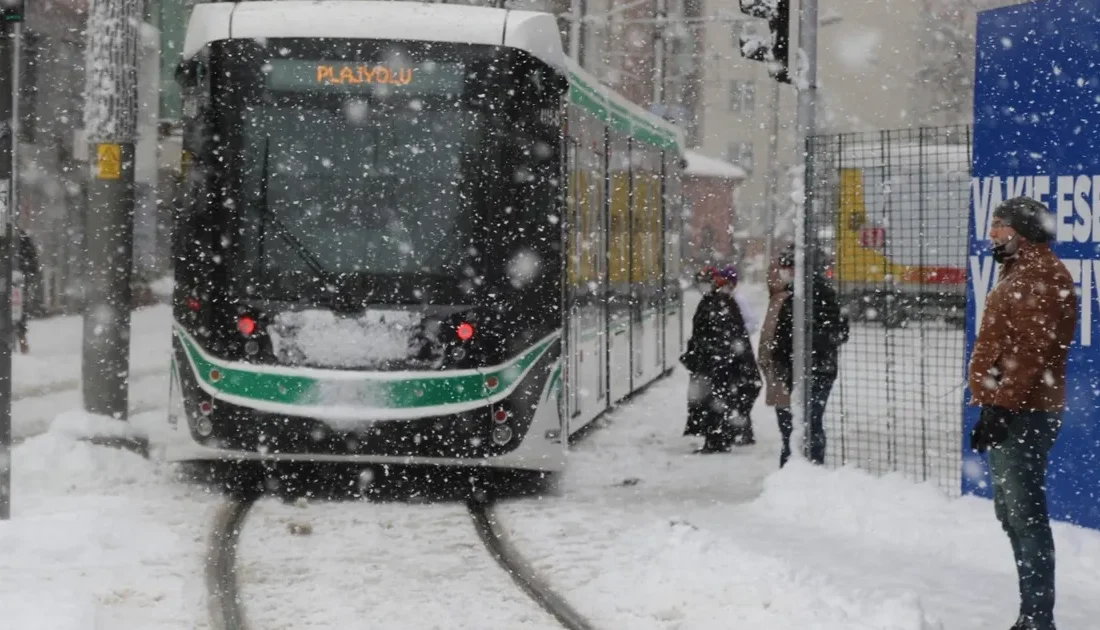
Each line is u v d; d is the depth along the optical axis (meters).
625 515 13.73
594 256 18.91
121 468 15.11
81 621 8.80
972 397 9.47
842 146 16.09
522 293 14.68
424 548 11.95
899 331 33.69
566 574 10.98
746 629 9.30
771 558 11.11
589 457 18.23
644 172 23.45
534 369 14.71
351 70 14.62
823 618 9.50
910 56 67.25
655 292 25.16
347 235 14.44
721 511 14.19
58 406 22.75
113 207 16.69
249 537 12.16
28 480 14.30
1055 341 9.30
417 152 14.59
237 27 14.70
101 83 16.64
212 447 14.32
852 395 24.59
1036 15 13.48
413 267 14.43
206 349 14.39
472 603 10.00
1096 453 12.68
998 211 9.49
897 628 9.26
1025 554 9.42
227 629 9.09
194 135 14.88
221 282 14.39
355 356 14.22
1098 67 12.80
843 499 13.66
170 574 10.53
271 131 14.57
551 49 15.16
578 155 17.44
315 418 14.06
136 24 16.77
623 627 9.40
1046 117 13.33
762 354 17.08
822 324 15.95
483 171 14.61
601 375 19.72
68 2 40.78
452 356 14.32
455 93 14.66
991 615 10.16
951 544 12.44
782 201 64.25
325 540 12.17
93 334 16.62
